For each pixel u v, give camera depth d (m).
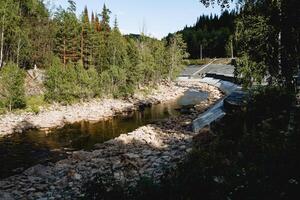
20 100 46.81
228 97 37.78
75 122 43.53
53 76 53.50
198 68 130.25
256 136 14.46
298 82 19.03
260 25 18.28
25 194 19.14
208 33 165.38
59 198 17.66
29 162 26.47
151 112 52.16
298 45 14.41
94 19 117.12
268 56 17.23
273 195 9.09
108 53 74.94
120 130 38.75
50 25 76.62
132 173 19.94
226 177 10.31
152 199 9.59
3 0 63.31
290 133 12.71
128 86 66.88
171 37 105.75
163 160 22.03
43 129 38.91
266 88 21.12
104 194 9.93
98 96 62.19
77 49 78.00
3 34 63.38
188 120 40.78
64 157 27.83
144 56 82.31
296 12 12.16
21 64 68.94
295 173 9.67
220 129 22.31
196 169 10.48
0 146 31.11
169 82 97.69
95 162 24.36
